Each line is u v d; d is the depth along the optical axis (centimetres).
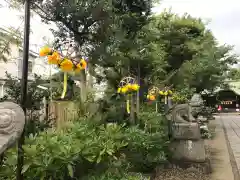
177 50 1474
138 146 507
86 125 422
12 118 207
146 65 877
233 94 4094
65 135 348
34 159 272
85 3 454
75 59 364
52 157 278
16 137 210
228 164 691
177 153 624
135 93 703
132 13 665
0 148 198
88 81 672
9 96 566
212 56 1557
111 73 725
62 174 293
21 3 465
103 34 505
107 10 474
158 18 1462
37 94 575
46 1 446
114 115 620
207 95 1855
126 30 674
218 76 1656
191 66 1456
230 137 1208
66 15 462
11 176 284
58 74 585
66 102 555
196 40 1541
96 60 532
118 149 384
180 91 1344
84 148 316
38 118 544
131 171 491
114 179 349
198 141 623
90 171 334
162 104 1160
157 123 665
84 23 478
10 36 541
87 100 573
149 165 551
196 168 598
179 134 632
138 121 660
